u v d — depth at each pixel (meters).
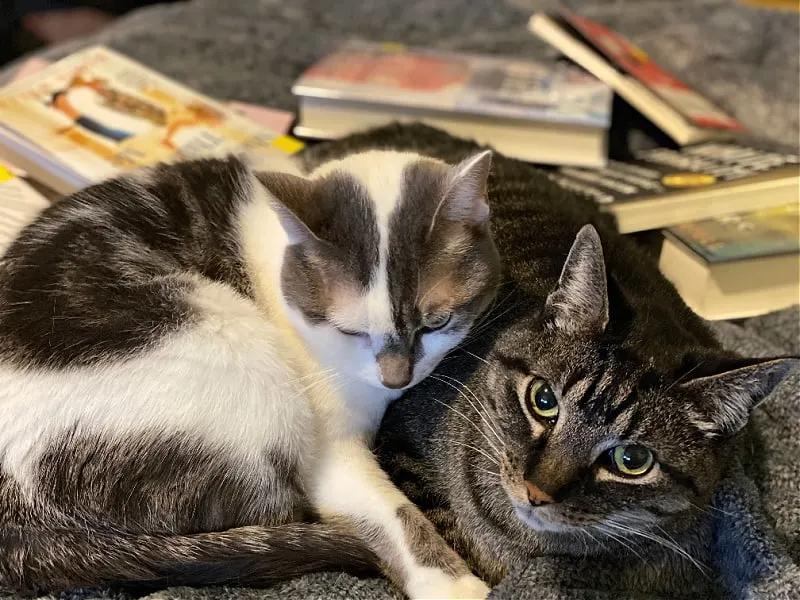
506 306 1.09
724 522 1.02
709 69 2.00
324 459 1.10
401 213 1.02
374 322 1.00
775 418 1.19
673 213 1.46
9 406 0.95
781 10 2.12
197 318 1.01
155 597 0.94
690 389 0.91
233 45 2.04
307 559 1.01
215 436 0.97
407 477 1.13
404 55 1.90
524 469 0.95
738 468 1.08
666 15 2.18
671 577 1.02
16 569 0.96
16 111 1.49
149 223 1.12
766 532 0.99
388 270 1.00
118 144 1.49
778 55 2.03
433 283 1.01
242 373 1.00
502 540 1.06
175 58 1.98
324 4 2.25
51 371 0.95
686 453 0.93
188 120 1.61
